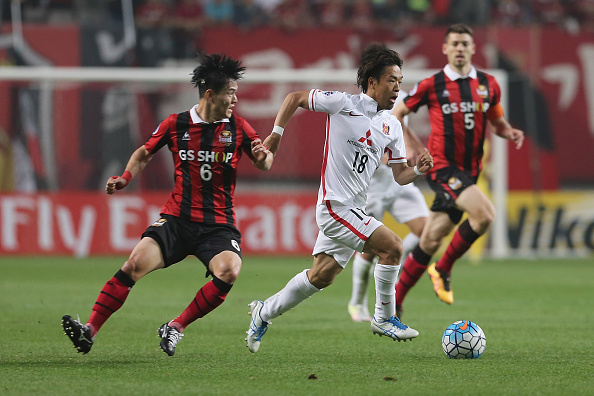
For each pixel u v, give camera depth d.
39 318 29.33
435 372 19.22
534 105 67.25
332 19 70.56
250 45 66.12
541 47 67.31
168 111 63.47
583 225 64.75
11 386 17.16
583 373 19.17
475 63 67.31
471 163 30.38
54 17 66.31
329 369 19.62
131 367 19.70
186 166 21.08
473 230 29.20
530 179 66.94
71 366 19.77
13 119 61.44
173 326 20.48
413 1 71.25
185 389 16.95
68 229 59.06
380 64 21.12
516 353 22.33
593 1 74.94
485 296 38.78
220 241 20.94
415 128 64.50
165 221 20.97
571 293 40.06
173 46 65.38
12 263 53.72
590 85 67.62
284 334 26.27
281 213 59.94
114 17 67.38
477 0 71.38
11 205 58.78
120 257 58.34
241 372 19.12
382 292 21.86
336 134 21.48
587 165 67.62
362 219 21.45
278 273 48.53
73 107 62.09
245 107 63.94
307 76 59.47
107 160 62.47
